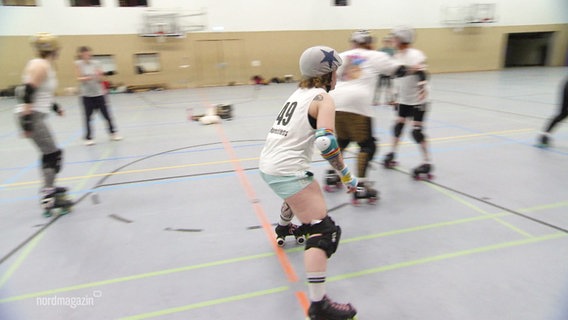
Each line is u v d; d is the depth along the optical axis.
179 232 2.87
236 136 6.21
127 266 2.40
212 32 14.98
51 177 3.19
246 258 2.48
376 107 8.87
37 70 2.96
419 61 3.64
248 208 3.30
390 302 1.98
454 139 5.52
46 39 3.07
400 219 2.96
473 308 1.91
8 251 2.63
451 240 2.61
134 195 3.67
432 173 4.04
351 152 5.05
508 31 18.09
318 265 1.71
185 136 6.33
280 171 1.80
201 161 4.80
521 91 10.53
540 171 3.99
